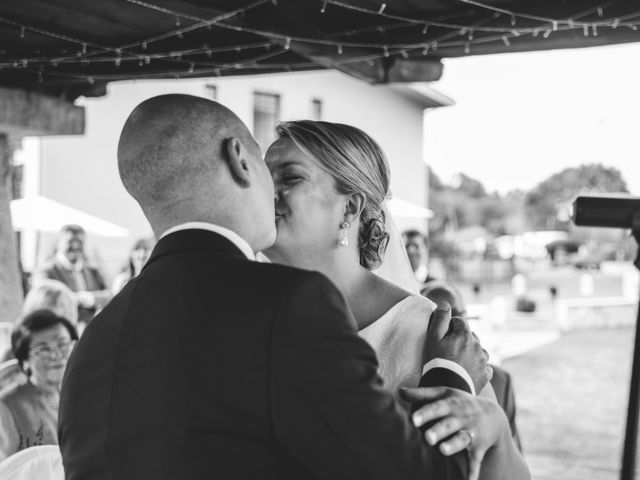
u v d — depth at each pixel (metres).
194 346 1.28
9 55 5.78
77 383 1.41
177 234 1.39
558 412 9.87
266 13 4.78
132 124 1.41
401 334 1.67
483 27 4.69
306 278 1.29
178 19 4.92
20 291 7.39
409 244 6.24
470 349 1.56
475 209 74.00
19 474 2.15
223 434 1.25
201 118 1.40
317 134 1.73
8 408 3.30
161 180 1.39
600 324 18.73
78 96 7.12
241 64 5.64
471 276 38.12
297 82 15.32
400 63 5.36
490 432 1.43
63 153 12.00
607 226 1.34
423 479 1.27
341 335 1.26
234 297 1.29
